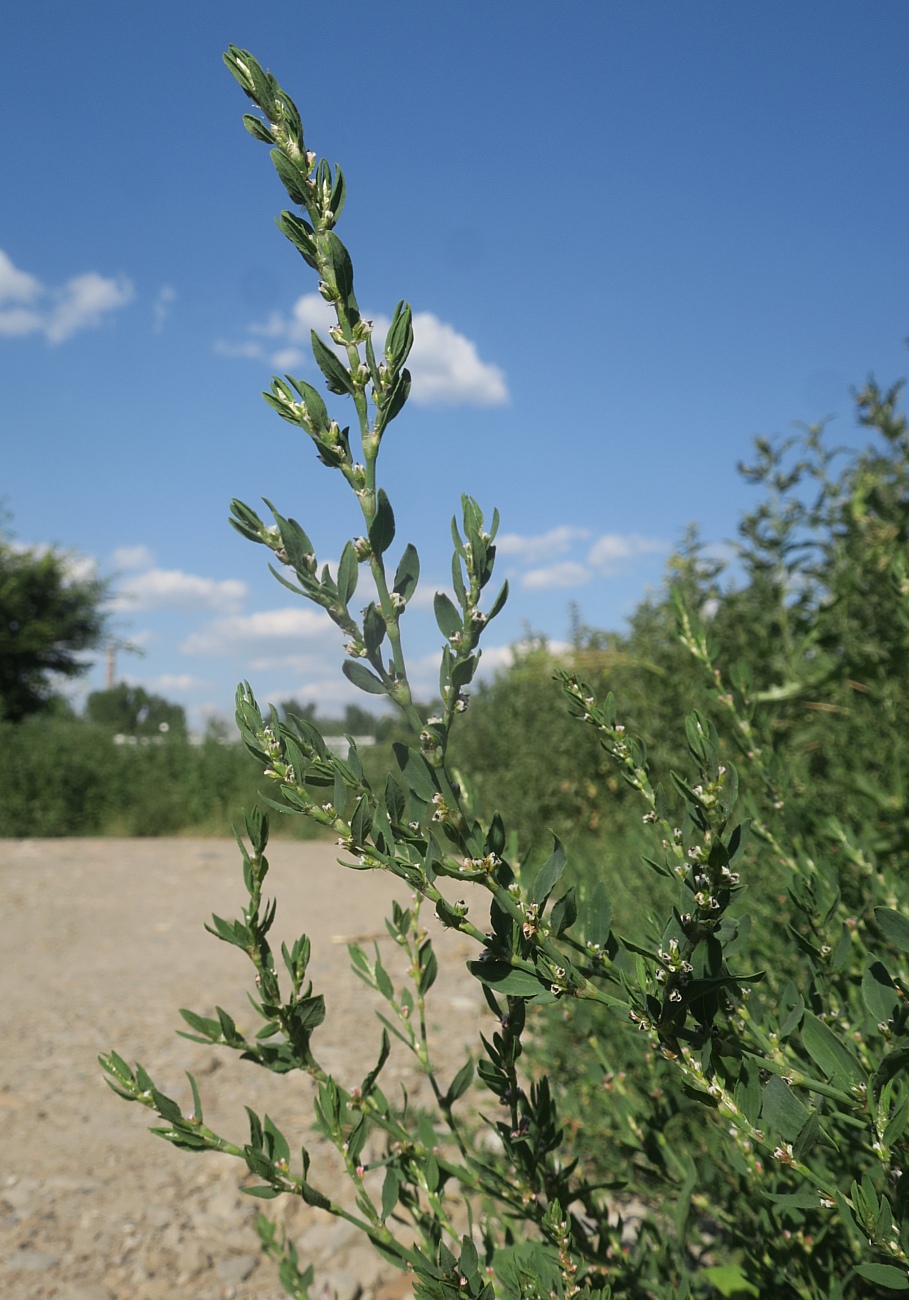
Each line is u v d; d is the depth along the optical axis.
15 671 25.45
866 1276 0.81
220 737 13.55
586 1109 2.30
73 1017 4.34
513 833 1.39
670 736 3.29
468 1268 0.93
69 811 12.11
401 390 0.84
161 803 12.11
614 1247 1.50
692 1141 1.98
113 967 5.23
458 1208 2.21
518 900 0.85
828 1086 0.87
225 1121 3.21
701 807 0.80
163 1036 4.07
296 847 9.93
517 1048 1.14
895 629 2.63
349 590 0.83
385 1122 1.24
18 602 24.86
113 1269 2.41
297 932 5.88
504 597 0.83
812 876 1.31
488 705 8.93
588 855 3.66
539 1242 1.24
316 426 0.83
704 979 0.81
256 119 0.85
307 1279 1.69
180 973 5.08
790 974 1.61
